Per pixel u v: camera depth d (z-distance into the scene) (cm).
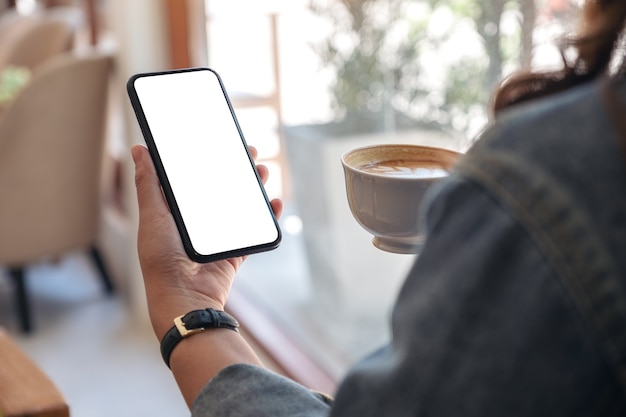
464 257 38
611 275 36
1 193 276
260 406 55
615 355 36
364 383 42
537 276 37
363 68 178
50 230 288
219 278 69
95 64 276
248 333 243
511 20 130
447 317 38
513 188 38
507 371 37
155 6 266
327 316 209
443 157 61
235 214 69
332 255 201
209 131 71
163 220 68
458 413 38
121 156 309
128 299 301
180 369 62
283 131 218
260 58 224
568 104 39
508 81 46
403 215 57
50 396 94
